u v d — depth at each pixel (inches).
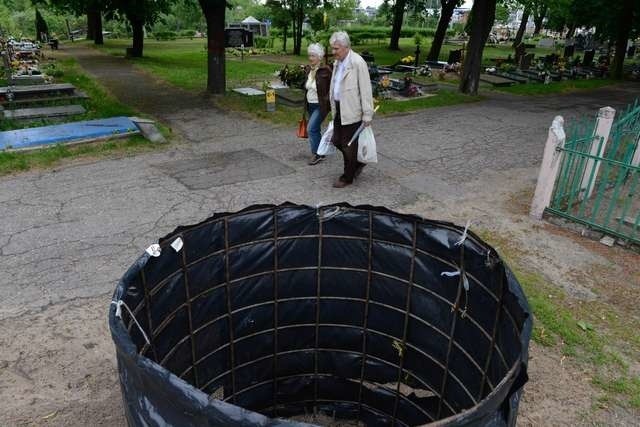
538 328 141.8
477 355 110.8
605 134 229.9
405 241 119.7
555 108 487.2
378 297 129.7
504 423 67.9
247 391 136.7
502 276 97.5
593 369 127.0
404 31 1772.9
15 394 115.2
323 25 1027.3
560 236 199.8
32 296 151.3
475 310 109.6
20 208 213.0
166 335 107.3
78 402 113.9
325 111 257.8
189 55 932.6
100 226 197.8
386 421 141.6
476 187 253.1
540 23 1979.6
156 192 233.3
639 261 181.2
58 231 192.9
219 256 116.0
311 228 123.9
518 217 217.2
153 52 1000.9
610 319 147.4
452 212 221.0
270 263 124.6
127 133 320.2
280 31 1381.6
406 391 137.9
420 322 125.6
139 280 94.6
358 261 127.0
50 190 233.5
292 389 142.9
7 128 345.1
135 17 805.9
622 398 118.0
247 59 918.4
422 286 121.6
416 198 235.3
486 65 882.1
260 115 390.0
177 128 353.1
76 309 145.9
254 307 127.9
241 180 251.0
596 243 194.4
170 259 103.9
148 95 477.1
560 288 163.0
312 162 276.5
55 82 538.0
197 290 114.2
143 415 69.7
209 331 120.6
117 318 78.0
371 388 141.2
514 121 412.2
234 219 115.5
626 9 761.0
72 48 1066.7
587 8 812.6
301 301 132.5
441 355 123.5
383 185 250.4
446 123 396.2
